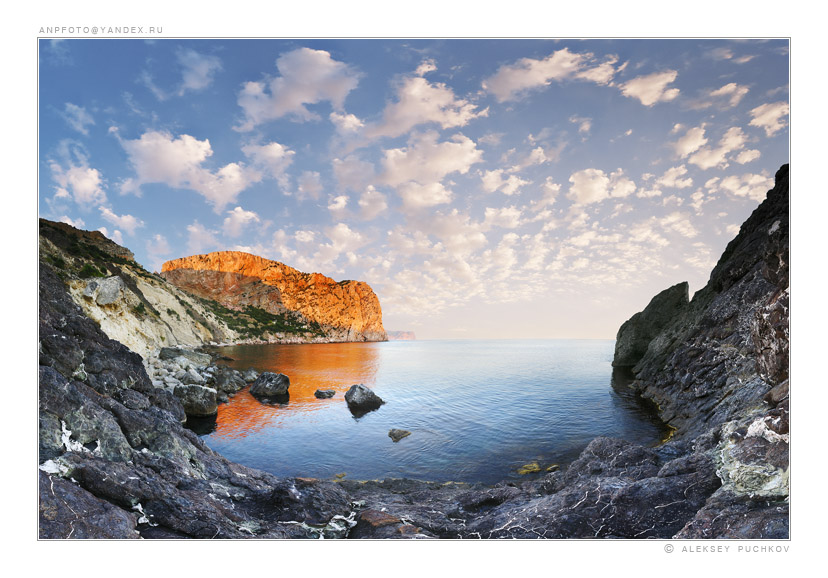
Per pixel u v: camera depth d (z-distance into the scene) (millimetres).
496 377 41344
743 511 6195
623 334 41875
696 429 16438
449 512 9039
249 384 34156
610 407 24609
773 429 6902
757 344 8984
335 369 50156
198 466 10016
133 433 9594
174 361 29859
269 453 16938
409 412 24609
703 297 27141
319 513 8461
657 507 7012
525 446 17672
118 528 6438
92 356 11656
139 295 57031
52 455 7332
